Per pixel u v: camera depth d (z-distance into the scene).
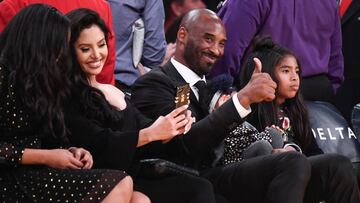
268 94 10.48
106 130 10.18
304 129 12.36
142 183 10.41
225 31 12.09
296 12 13.64
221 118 10.55
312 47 13.78
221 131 10.58
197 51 11.74
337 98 15.51
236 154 11.42
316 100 13.74
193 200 10.27
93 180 9.44
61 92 9.89
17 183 9.46
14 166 9.53
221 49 11.92
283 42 13.60
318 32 13.84
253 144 11.18
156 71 11.50
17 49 9.77
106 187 9.44
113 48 12.34
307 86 13.70
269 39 12.51
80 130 10.17
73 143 10.18
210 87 11.62
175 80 11.66
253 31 13.36
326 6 13.87
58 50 9.85
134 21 13.52
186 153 10.68
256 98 10.49
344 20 15.34
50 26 9.85
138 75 13.55
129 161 10.08
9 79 9.66
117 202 9.43
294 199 10.27
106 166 10.13
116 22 13.44
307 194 11.07
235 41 13.25
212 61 11.84
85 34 10.52
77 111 10.26
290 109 12.39
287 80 12.29
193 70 11.80
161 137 10.05
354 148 12.61
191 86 11.64
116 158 10.07
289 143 11.94
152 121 10.84
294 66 12.36
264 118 12.07
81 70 10.58
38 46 9.77
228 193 10.93
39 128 9.76
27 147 9.68
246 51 13.38
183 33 11.87
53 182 9.45
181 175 10.43
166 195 10.34
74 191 9.42
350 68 15.44
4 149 9.46
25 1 11.86
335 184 10.90
